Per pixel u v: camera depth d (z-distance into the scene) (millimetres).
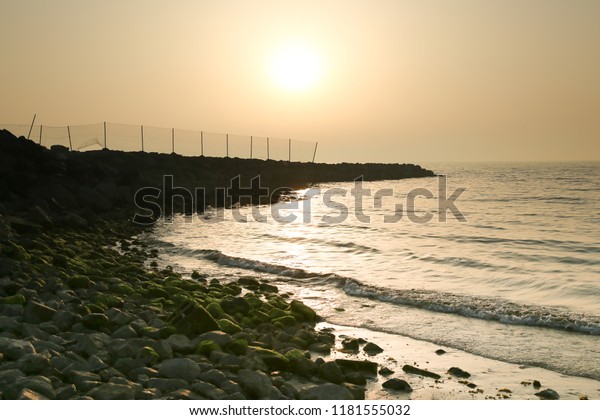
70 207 28125
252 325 10930
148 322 10008
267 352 8633
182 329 9336
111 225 27844
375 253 21375
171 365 7625
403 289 14766
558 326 11547
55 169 30656
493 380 8727
